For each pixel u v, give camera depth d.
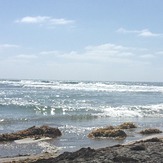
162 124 32.31
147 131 26.30
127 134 25.58
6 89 94.00
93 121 33.09
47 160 14.32
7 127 28.45
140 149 15.08
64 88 108.50
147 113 40.97
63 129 27.31
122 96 73.81
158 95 82.06
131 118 36.41
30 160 16.11
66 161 13.12
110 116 37.12
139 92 95.50
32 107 42.34
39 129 24.41
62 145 20.94
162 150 14.95
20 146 20.58
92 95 73.19
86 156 13.75
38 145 20.91
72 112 39.66
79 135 24.73
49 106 43.97
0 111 39.31
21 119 32.91
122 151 14.62
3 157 17.25
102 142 22.14
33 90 90.56
